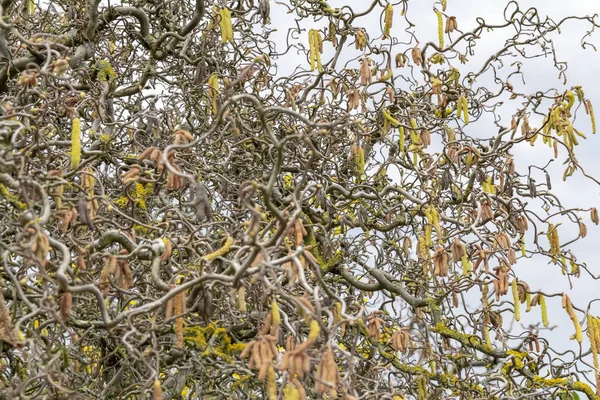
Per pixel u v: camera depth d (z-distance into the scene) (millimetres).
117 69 8672
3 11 6664
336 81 8445
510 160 8086
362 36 8453
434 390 7270
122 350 6234
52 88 6301
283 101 8297
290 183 8812
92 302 6422
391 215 8586
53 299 4500
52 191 5539
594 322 6117
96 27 7879
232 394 6215
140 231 7090
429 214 6824
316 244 7965
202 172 7414
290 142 7652
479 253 6602
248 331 7203
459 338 7703
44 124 6555
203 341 5992
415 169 7664
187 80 8531
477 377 7617
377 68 8711
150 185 7207
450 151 8055
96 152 5812
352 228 8484
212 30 8438
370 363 7617
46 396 4957
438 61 9383
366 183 8391
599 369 6168
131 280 5152
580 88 7719
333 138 7801
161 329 5789
